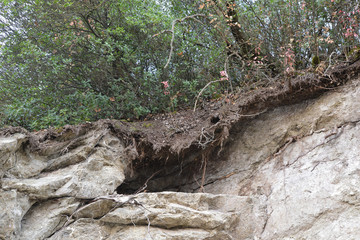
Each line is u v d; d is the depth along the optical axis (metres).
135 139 4.52
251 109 4.55
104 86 5.79
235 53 4.84
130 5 5.64
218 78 5.44
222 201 4.00
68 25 5.62
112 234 3.52
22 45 5.34
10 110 4.82
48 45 5.61
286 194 3.85
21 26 5.75
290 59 4.34
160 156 4.58
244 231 3.84
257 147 4.45
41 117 5.10
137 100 5.52
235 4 4.98
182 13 5.68
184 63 5.66
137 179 4.76
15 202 3.33
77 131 4.17
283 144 4.30
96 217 3.62
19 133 3.73
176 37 5.54
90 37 5.31
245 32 5.39
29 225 3.42
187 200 3.82
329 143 3.86
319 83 4.11
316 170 3.77
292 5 4.78
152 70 5.89
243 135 4.59
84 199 3.75
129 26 5.87
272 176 4.16
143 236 3.44
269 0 5.05
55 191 3.63
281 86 4.35
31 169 3.75
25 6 5.42
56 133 4.14
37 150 3.88
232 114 4.46
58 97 5.41
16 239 3.27
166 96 5.59
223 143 4.66
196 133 4.53
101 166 4.04
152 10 5.37
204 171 4.47
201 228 3.64
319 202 3.51
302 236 3.45
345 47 4.38
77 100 5.30
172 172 4.88
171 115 5.31
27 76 5.47
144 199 3.68
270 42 5.25
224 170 4.57
